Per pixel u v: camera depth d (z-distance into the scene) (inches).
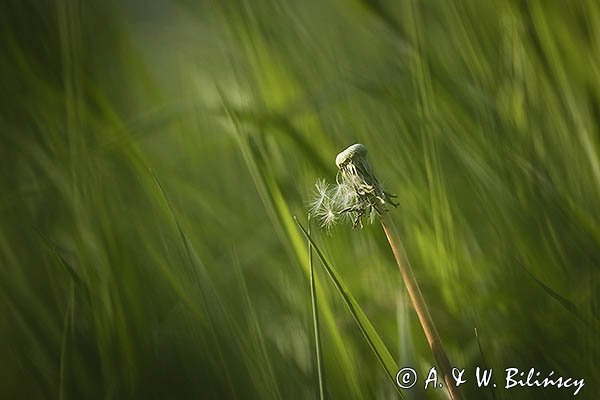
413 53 126.2
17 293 125.0
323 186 121.0
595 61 124.5
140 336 123.9
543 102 125.2
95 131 128.0
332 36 130.7
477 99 126.0
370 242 126.1
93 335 123.7
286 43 130.3
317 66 129.9
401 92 127.9
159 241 125.7
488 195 125.1
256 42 130.0
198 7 141.1
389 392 122.1
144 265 125.7
